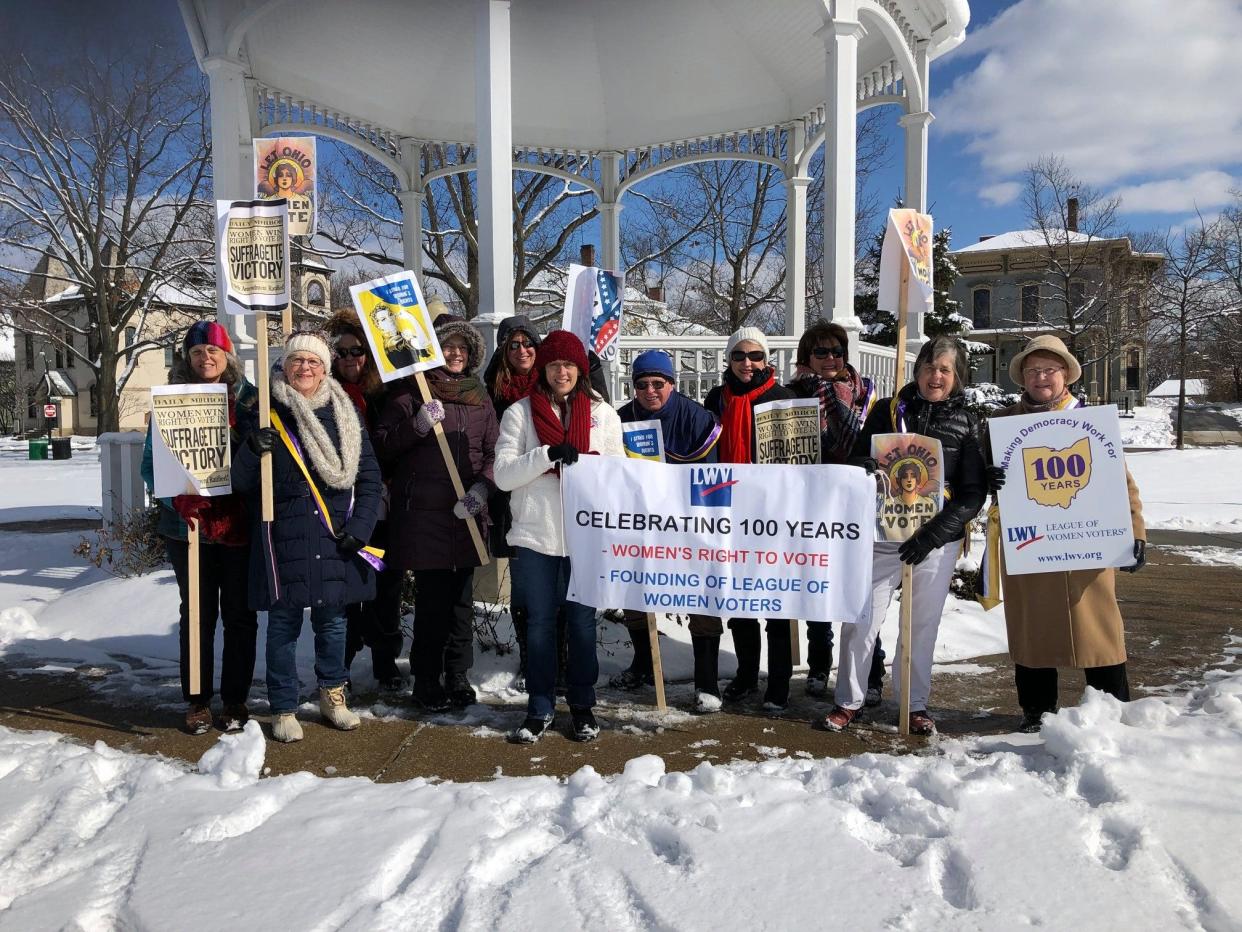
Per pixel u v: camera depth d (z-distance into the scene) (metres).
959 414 3.84
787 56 9.87
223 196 7.63
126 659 5.18
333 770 3.48
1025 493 3.62
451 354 4.28
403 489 4.10
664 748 3.70
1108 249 33.06
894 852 2.59
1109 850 2.56
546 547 3.79
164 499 3.91
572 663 3.83
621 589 3.84
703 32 9.83
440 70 10.20
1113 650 3.62
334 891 2.41
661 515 3.80
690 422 4.24
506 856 2.60
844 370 4.59
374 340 4.03
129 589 6.14
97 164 23.03
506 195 6.32
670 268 26.30
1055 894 2.30
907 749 3.64
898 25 8.30
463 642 4.29
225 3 7.25
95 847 2.70
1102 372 41.03
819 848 2.57
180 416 3.76
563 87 10.91
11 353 57.88
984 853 2.51
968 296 44.19
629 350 7.10
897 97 9.01
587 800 2.91
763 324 28.17
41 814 2.99
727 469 3.78
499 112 6.25
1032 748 3.44
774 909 2.27
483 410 4.26
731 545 3.79
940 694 4.46
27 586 7.02
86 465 24.75
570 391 3.84
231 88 7.59
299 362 3.82
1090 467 3.57
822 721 3.92
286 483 3.77
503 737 3.84
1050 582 3.66
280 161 4.30
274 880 2.47
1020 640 3.73
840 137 7.06
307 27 8.51
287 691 3.82
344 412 3.87
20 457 30.19
